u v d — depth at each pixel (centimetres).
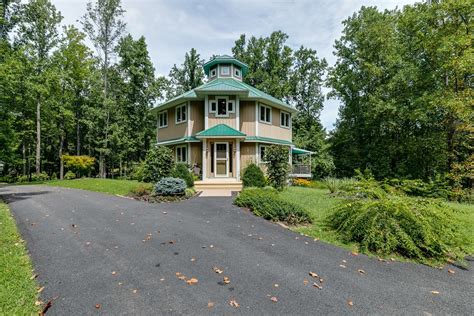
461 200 1457
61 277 383
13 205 939
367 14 2406
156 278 383
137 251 489
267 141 1770
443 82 1752
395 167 2264
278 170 1338
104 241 543
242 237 577
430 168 2050
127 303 317
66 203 961
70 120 2759
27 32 2217
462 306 324
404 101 2036
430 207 537
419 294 352
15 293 335
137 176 1827
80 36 2480
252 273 404
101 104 2716
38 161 2303
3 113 1303
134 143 2806
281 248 515
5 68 1302
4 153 1346
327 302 325
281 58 3412
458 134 1672
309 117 3434
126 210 835
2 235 564
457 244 493
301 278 390
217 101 1659
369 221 528
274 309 307
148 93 2866
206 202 984
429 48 1733
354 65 2602
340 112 2881
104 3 2442
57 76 2281
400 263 459
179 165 1428
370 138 2561
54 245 518
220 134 1508
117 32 2562
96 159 3170
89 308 307
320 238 579
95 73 2716
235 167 1577
